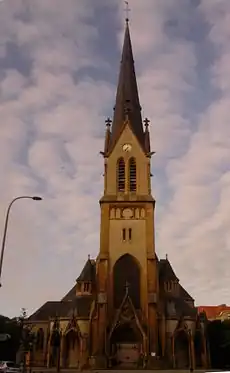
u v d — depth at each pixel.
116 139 82.25
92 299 74.56
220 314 129.75
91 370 63.12
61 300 85.12
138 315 69.56
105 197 77.62
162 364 65.88
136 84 90.62
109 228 75.69
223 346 77.75
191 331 70.50
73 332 71.31
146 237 74.94
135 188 78.88
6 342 74.38
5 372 53.09
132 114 84.94
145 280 72.12
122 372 57.03
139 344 67.62
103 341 67.06
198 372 55.69
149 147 81.69
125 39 96.00
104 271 72.19
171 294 76.75
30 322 80.69
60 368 67.75
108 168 80.44
